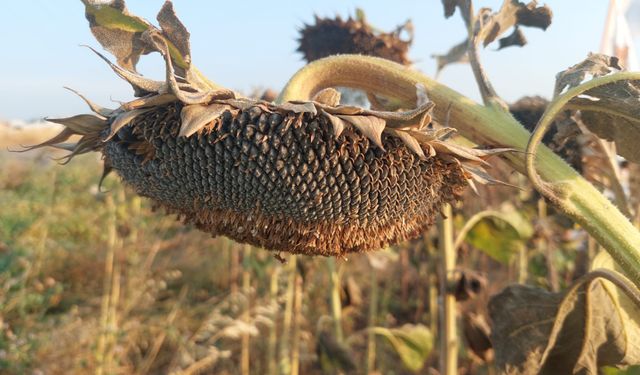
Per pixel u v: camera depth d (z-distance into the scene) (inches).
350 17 23.3
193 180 12.5
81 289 63.1
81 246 69.6
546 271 43.1
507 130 12.5
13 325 49.2
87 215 75.5
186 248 68.4
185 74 12.2
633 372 17.4
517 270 49.4
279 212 12.5
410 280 68.6
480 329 27.7
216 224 13.4
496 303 16.8
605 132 13.5
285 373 42.9
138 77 11.7
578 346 15.8
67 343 46.6
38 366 44.3
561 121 14.3
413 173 12.3
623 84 11.6
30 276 59.7
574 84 12.1
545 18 15.0
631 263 11.3
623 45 18.7
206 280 66.6
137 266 56.8
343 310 42.3
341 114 11.8
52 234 72.7
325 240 13.0
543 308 16.0
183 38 11.9
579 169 18.6
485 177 12.7
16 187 92.4
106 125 13.2
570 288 15.0
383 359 51.8
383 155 12.0
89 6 12.3
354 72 13.6
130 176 13.4
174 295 63.9
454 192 13.0
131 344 50.0
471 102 12.9
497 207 32.5
